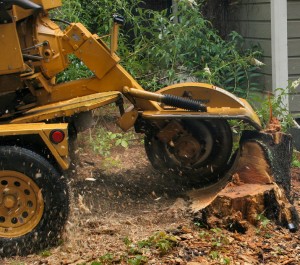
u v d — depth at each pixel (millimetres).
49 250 6016
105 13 10000
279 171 6641
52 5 6891
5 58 6344
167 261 5645
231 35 9852
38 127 6023
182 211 6641
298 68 9555
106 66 6867
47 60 6734
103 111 9352
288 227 6262
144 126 7180
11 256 6023
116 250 5898
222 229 6180
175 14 9828
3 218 6047
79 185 7383
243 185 6465
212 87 7102
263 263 5680
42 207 6004
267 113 8555
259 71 9703
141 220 6500
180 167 7383
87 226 6391
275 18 9281
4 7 6191
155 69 9797
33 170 5973
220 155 7281
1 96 6621
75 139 6801
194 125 7246
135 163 8148
